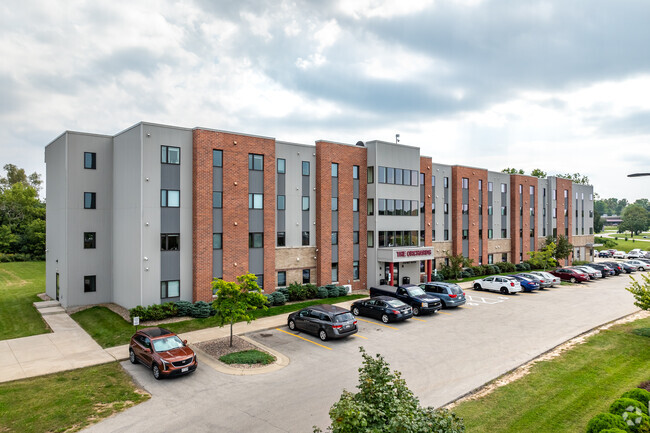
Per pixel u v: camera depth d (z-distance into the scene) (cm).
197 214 2436
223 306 1800
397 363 1608
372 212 3306
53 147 2847
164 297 2381
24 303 2761
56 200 2777
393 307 2270
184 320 2262
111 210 2691
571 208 5712
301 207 3022
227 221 2561
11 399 1303
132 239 2403
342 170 3184
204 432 1086
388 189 3375
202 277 2452
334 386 1397
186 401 1284
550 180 5350
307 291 2866
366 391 745
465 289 3478
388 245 3366
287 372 1536
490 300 2978
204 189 2464
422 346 1836
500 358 1653
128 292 2447
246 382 1439
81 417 1177
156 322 2217
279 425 1119
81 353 1762
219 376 1500
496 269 4369
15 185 6750
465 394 1299
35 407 1244
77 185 2575
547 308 2672
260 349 1811
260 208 2742
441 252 4094
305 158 3050
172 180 2417
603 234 15088
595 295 3183
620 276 4409
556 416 1134
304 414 1184
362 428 651
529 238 5038
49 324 2228
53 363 1641
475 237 4372
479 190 4450
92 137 2625
